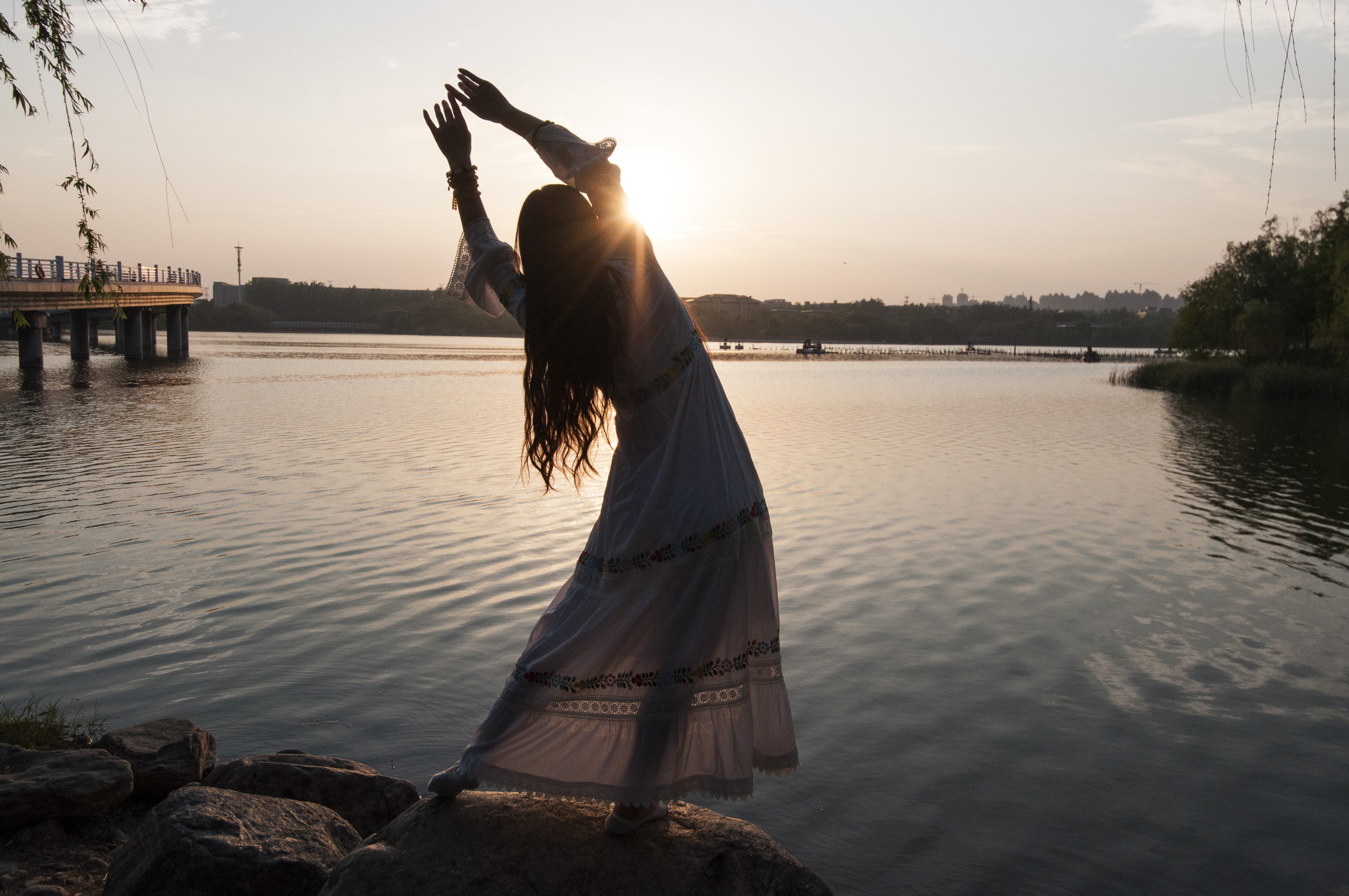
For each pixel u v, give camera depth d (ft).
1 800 11.38
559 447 7.27
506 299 7.48
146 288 178.70
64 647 22.82
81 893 10.27
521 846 7.69
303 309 593.42
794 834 15.80
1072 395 141.28
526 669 7.50
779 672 7.66
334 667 21.93
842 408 108.27
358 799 12.58
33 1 19.36
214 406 93.04
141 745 13.37
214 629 24.44
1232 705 21.56
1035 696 21.85
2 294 109.40
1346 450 73.46
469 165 7.97
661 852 7.79
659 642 7.18
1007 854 15.30
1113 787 17.62
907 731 19.80
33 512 39.24
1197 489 52.95
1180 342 204.03
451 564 31.68
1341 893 14.47
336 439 66.69
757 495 7.58
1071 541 38.29
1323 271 164.35
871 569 33.01
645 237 7.27
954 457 64.34
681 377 7.29
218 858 8.86
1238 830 16.20
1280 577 33.24
